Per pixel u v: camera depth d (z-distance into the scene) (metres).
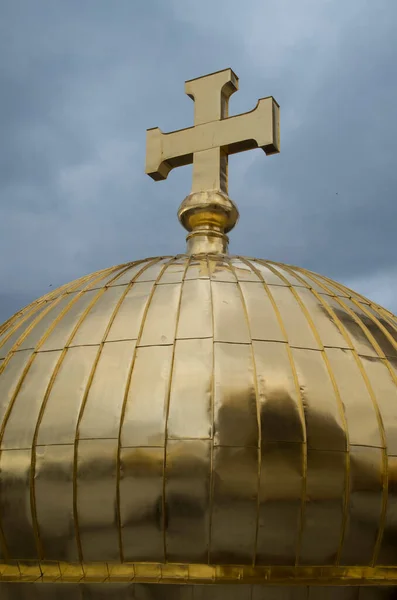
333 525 7.02
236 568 6.97
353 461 7.14
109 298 8.59
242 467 6.89
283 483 6.92
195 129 10.98
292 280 8.96
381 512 7.17
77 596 7.06
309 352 7.75
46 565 7.28
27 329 8.77
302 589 6.96
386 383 7.82
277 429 7.04
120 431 7.09
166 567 7.00
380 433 7.37
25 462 7.31
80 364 7.74
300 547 6.98
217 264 9.14
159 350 7.59
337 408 7.34
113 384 7.41
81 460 7.11
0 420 7.68
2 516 7.35
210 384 7.22
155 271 9.03
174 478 6.89
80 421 7.26
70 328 8.32
